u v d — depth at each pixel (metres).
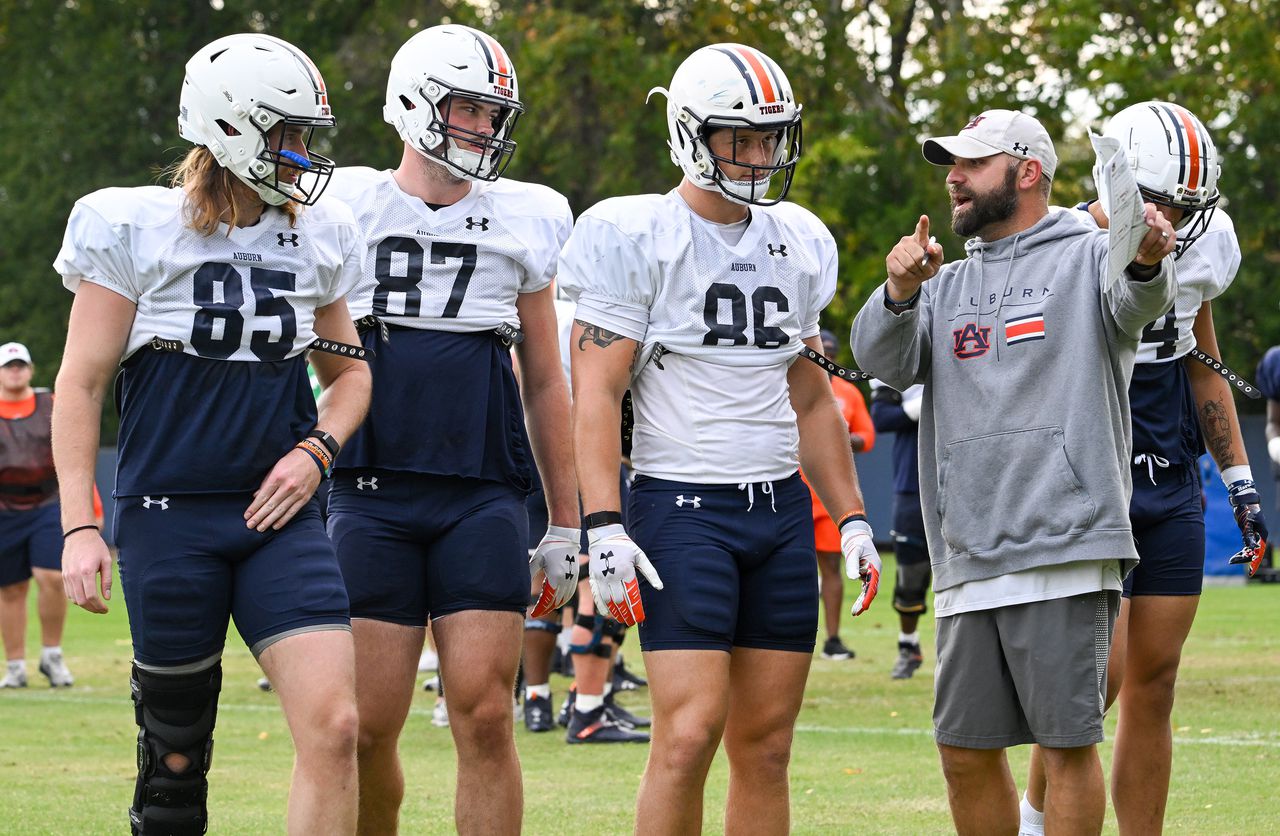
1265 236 111.94
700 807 16.28
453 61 17.25
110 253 15.21
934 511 17.58
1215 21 107.25
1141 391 19.95
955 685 17.31
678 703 16.14
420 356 17.55
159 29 135.62
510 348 18.61
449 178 17.92
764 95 16.39
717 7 110.81
